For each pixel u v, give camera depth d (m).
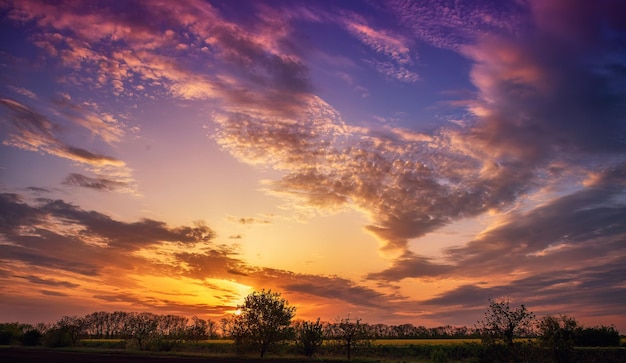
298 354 50.00
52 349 58.78
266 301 49.91
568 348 30.97
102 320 108.06
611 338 50.94
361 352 50.50
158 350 58.00
